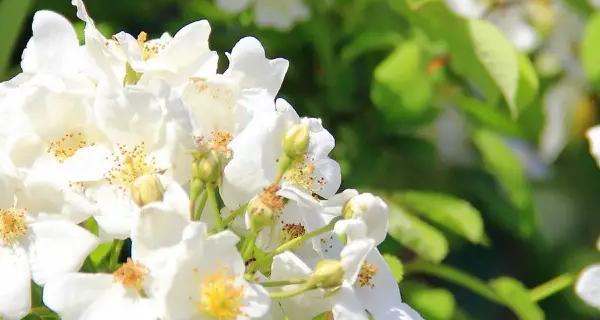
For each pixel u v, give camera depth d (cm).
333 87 101
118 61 76
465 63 95
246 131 74
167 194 71
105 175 73
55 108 74
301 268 72
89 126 74
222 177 73
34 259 72
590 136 92
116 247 75
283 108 75
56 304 71
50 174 73
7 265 73
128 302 71
